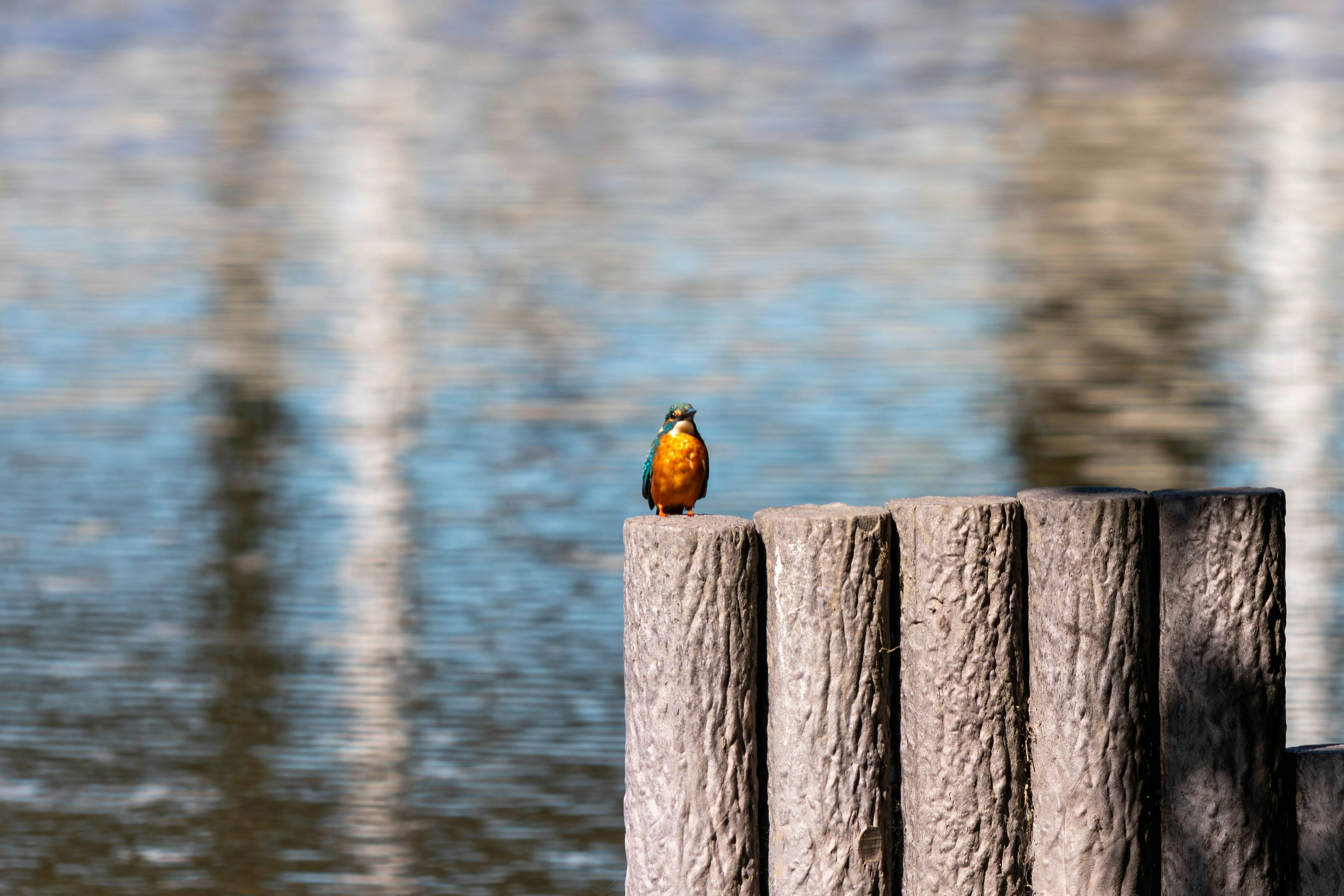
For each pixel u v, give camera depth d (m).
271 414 17.02
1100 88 29.88
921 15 35.47
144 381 18.17
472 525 13.97
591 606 12.27
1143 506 5.68
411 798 9.38
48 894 8.38
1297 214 23.05
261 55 33.88
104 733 10.34
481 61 33.28
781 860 5.57
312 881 8.50
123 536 13.95
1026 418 16.06
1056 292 20.31
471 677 11.05
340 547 13.57
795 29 34.81
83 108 30.58
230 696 10.77
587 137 28.47
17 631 12.00
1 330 19.98
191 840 8.93
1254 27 33.19
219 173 27.08
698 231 23.45
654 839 5.56
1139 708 5.70
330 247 23.30
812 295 20.47
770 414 16.31
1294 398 16.42
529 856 8.75
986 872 5.65
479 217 24.52
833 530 5.46
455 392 17.50
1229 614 5.69
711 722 5.51
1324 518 13.38
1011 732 5.67
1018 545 5.68
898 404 16.56
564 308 20.33
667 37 34.66
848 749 5.52
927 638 5.60
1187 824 5.79
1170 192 24.30
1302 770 5.92
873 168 26.28
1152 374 17.30
